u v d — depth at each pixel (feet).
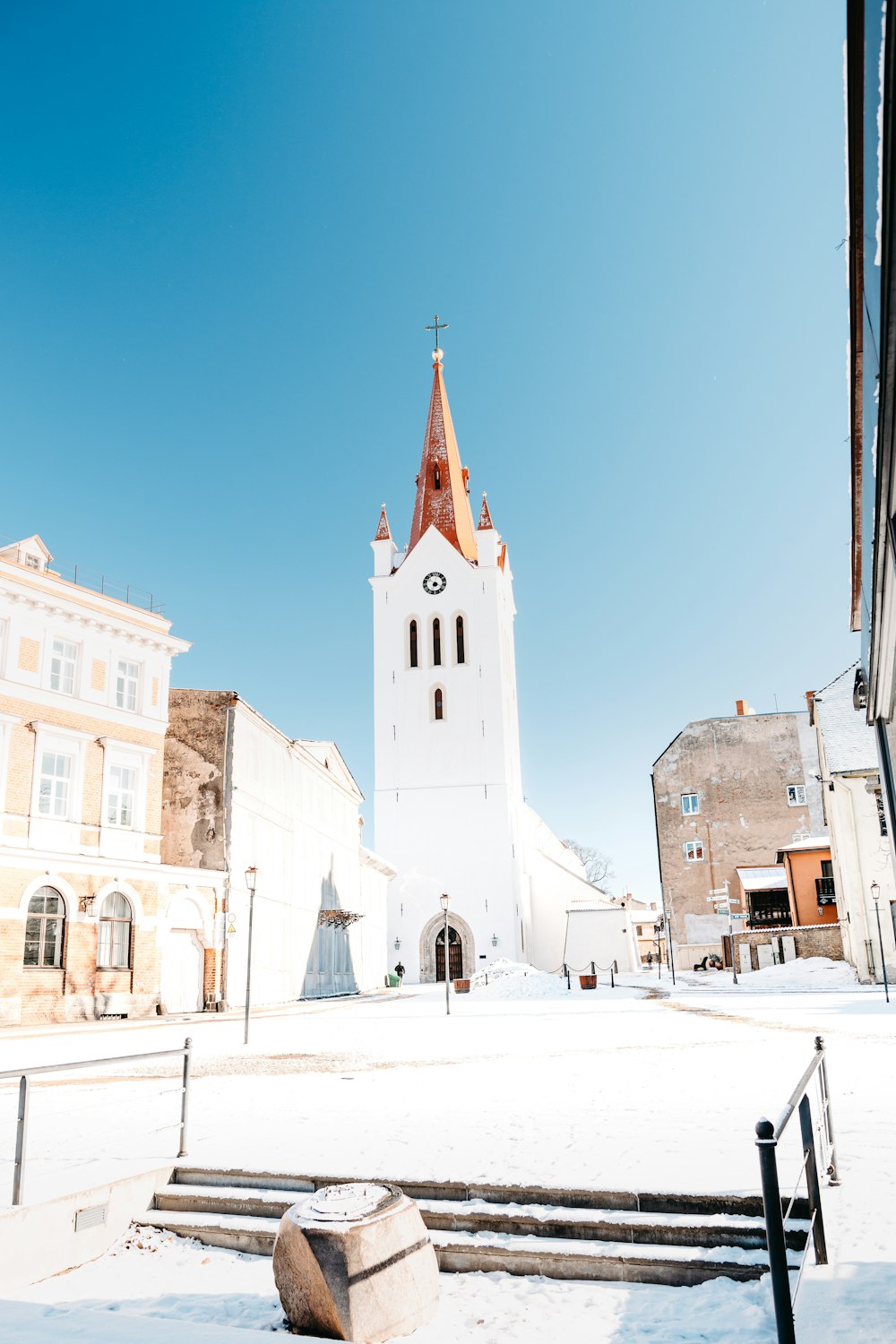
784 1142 25.70
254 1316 19.12
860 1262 17.76
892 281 15.19
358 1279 17.69
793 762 212.23
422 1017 84.64
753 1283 18.58
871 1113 29.43
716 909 208.95
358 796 176.35
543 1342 17.15
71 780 91.76
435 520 232.12
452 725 208.95
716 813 213.25
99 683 96.07
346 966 159.22
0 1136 29.84
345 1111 32.86
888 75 12.97
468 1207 22.16
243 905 107.86
